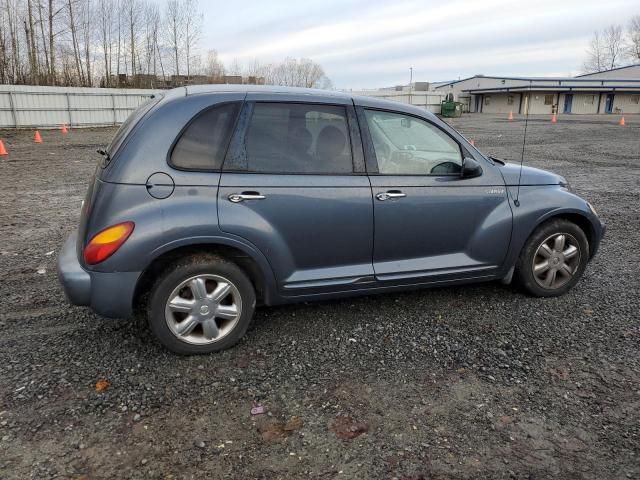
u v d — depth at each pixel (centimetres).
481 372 331
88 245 322
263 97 353
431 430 273
